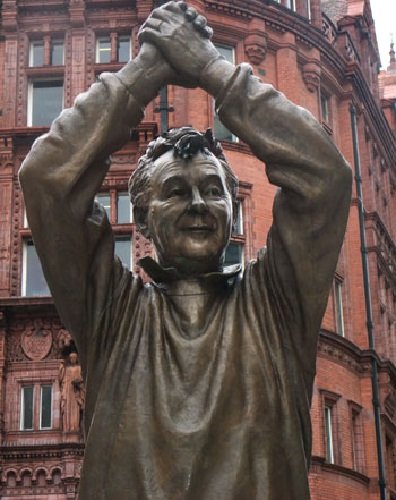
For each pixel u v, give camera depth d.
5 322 21.56
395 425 27.64
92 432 2.60
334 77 27.36
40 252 2.63
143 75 2.67
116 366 2.66
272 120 2.60
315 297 2.62
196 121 23.53
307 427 2.68
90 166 2.61
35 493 20.55
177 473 2.49
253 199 23.12
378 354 27.08
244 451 2.52
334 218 2.61
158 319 2.70
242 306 2.71
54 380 21.28
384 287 29.20
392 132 34.16
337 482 23.02
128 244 22.22
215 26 24.22
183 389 2.58
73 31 24.08
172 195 2.71
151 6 24.03
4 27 24.20
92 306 2.70
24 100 23.89
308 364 2.68
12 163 23.02
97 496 2.56
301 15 26.56
